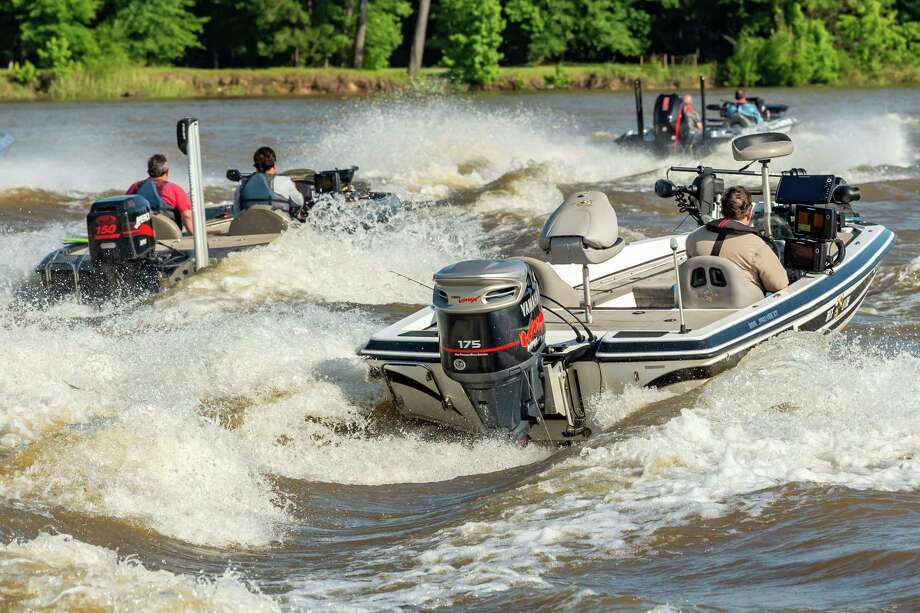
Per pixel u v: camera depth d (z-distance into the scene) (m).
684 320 19.47
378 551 12.98
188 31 178.25
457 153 67.25
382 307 28.41
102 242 28.38
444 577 11.73
